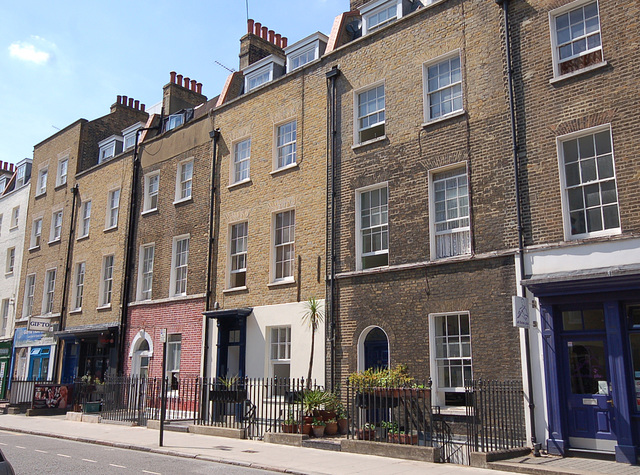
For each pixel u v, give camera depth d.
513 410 11.53
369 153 15.47
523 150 12.45
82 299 25.09
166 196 21.92
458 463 10.52
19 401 23.17
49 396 21.95
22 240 30.48
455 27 14.23
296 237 16.80
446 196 13.89
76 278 26.02
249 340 17.30
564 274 11.16
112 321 22.77
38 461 10.87
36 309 27.78
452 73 14.32
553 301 11.34
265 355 16.77
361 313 14.71
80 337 23.88
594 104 11.61
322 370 15.16
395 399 12.08
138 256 22.59
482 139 13.23
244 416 15.55
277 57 19.91
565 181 11.91
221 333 18.33
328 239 15.91
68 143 28.77
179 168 21.73
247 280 17.95
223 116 20.33
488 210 12.83
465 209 13.46
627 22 11.44
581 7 12.30
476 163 13.23
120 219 23.94
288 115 17.97
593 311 11.03
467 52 13.88
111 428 16.81
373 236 15.20
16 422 18.97
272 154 18.20
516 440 11.38
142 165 23.59
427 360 13.16
